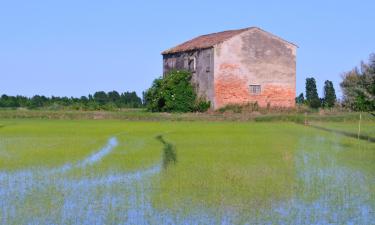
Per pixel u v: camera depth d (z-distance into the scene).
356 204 19.78
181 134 43.94
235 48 67.62
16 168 27.11
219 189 22.14
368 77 70.88
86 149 34.22
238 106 66.38
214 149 34.12
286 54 69.81
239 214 18.55
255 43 68.38
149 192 21.67
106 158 30.17
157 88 71.12
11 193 21.64
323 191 21.81
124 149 34.19
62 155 31.52
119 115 63.69
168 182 23.52
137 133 45.03
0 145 36.53
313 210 19.02
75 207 19.50
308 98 91.00
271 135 43.34
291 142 38.28
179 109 68.88
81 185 23.05
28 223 17.67
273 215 18.42
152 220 17.88
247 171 26.06
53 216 18.39
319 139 40.34
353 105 68.94
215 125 53.53
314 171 26.12
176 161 29.06
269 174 25.30
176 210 19.05
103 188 22.42
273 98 69.38
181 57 73.50
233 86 67.69
